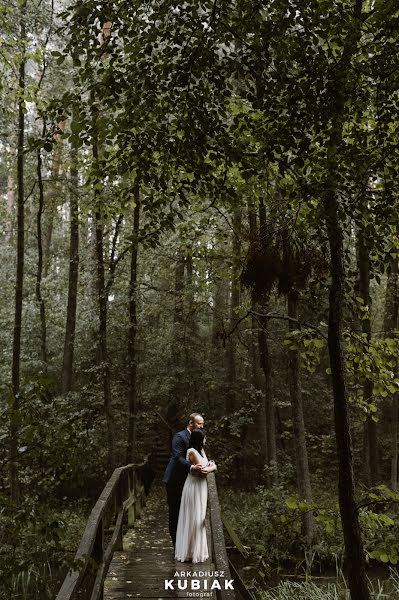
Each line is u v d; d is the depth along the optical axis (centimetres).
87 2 414
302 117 414
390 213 445
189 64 420
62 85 1276
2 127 1161
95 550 525
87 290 1845
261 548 542
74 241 1756
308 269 422
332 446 1984
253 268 424
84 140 447
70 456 388
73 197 1412
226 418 1778
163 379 1956
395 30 402
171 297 2050
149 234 500
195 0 410
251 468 2025
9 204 2369
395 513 931
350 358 548
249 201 607
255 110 449
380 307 1964
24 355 1805
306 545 1041
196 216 1324
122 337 1856
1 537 329
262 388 1748
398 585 852
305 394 2020
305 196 407
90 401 1538
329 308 437
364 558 427
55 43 1114
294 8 395
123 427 1914
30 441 368
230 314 1988
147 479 1437
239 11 414
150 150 459
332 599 761
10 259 2067
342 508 421
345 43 403
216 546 505
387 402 1931
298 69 428
